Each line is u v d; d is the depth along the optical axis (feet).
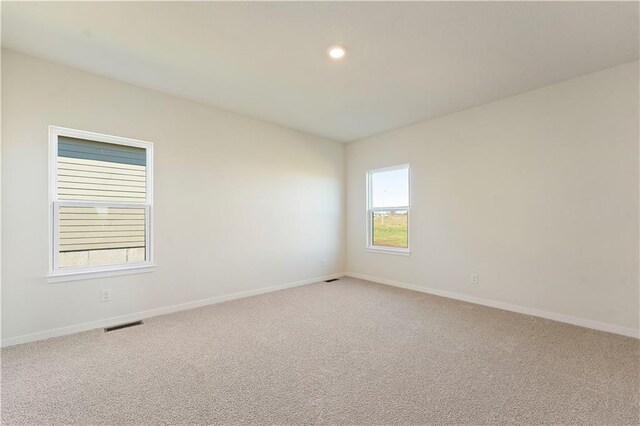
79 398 5.79
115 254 9.95
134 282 10.19
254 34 7.33
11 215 8.10
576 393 5.89
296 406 5.58
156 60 8.59
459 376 6.56
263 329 9.34
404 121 13.92
